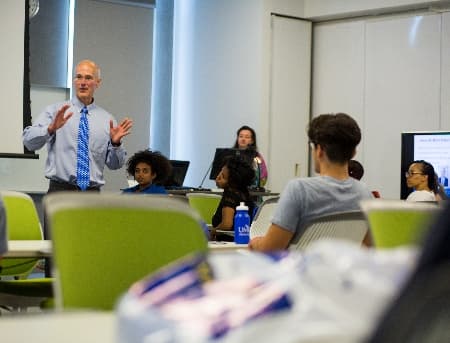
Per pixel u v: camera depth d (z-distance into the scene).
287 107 9.29
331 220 2.76
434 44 8.55
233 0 9.44
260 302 0.49
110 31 9.45
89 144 5.11
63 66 9.13
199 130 9.77
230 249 3.12
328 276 0.49
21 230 3.99
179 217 1.81
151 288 0.55
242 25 9.34
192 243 1.80
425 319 0.35
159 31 9.94
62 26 9.13
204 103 9.73
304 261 0.52
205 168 9.66
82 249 1.71
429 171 6.45
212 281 0.54
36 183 8.61
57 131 5.10
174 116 10.04
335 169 2.85
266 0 9.13
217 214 5.25
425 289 0.35
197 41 9.84
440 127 8.50
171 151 10.03
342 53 9.23
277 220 2.79
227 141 9.45
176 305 0.51
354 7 8.97
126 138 9.59
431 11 8.55
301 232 2.79
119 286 1.74
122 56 9.55
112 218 1.75
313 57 9.46
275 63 9.21
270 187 9.16
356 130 2.85
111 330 0.94
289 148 9.30
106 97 9.45
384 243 1.91
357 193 2.82
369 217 1.95
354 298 0.47
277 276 0.52
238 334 0.46
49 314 1.09
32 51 8.92
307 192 2.77
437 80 8.52
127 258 1.75
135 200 1.79
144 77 9.72
